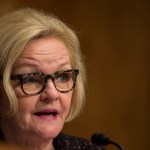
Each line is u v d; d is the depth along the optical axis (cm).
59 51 400
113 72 1010
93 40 984
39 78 388
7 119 405
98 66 991
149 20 1041
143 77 1041
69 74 405
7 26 390
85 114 983
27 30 385
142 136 1043
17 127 402
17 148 168
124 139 1027
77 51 437
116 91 1017
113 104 1016
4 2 878
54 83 393
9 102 391
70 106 451
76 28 965
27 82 388
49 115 399
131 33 1027
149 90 1052
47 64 389
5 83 383
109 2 1006
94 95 993
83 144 484
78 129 973
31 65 385
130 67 1029
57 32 406
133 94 1034
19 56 385
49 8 922
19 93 387
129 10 1025
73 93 448
